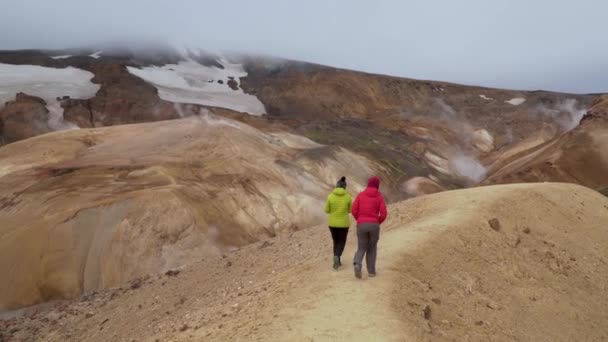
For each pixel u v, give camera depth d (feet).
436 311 28.09
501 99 402.31
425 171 246.47
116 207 116.78
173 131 174.19
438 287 30.83
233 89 402.52
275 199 144.87
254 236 130.41
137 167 141.28
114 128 175.73
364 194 30.32
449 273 32.78
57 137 161.17
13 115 264.11
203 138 167.73
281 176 158.30
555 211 48.21
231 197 138.10
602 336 34.12
